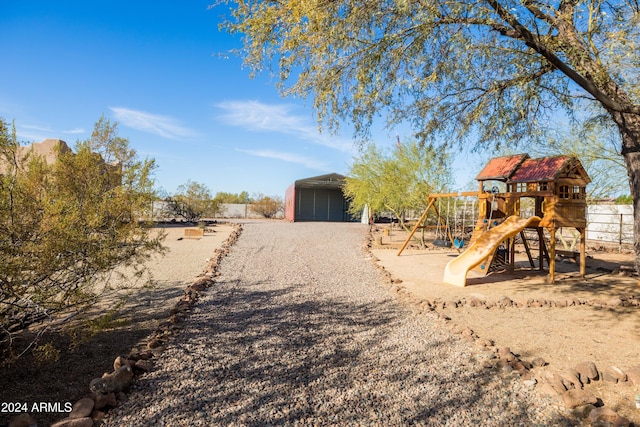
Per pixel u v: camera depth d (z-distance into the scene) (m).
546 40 5.25
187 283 8.09
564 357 4.41
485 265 9.78
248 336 4.95
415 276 9.55
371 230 21.31
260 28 5.05
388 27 5.70
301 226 23.25
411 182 16.61
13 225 3.44
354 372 3.94
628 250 15.17
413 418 3.10
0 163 3.82
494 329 5.42
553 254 9.02
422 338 4.98
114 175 4.66
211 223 26.09
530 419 3.11
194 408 3.15
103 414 2.98
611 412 3.05
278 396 3.40
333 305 6.60
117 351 4.34
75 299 3.81
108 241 4.12
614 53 5.57
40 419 2.94
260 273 9.39
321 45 5.35
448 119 7.61
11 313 3.71
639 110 5.08
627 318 6.00
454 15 5.38
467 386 3.65
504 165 10.72
